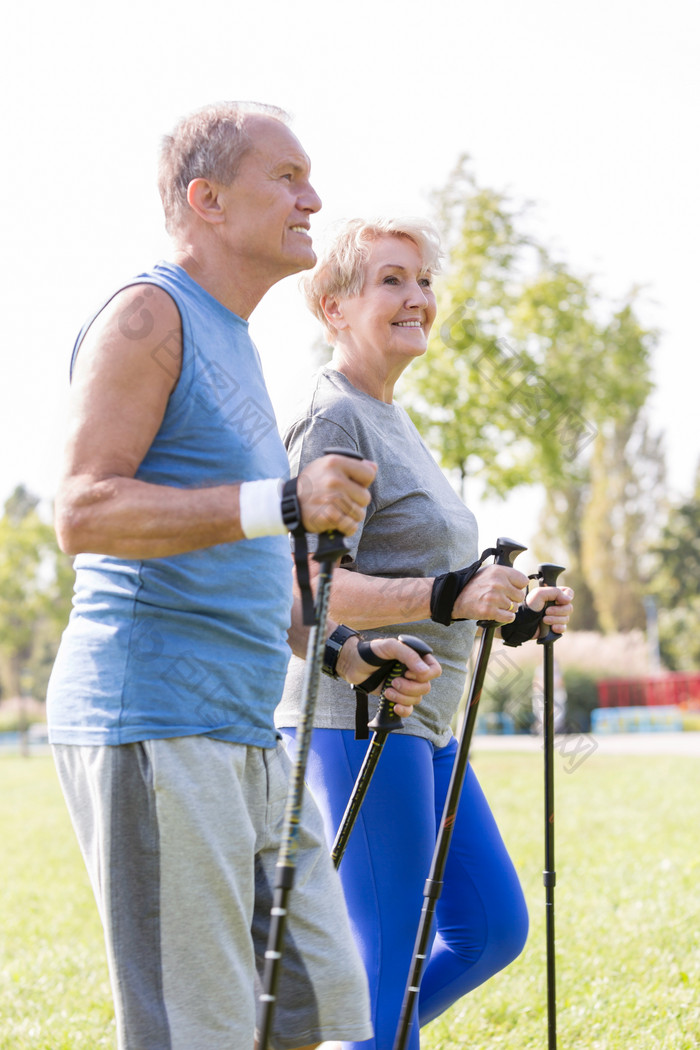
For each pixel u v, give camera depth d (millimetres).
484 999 3955
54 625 29812
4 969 4719
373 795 2646
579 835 7703
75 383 2000
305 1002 2186
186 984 1981
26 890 6715
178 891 1979
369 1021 2266
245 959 2066
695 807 8844
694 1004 3820
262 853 2201
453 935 2809
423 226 2896
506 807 9375
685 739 19609
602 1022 3684
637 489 45250
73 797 2070
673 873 6051
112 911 1970
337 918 2256
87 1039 3727
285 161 2203
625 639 27234
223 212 2191
